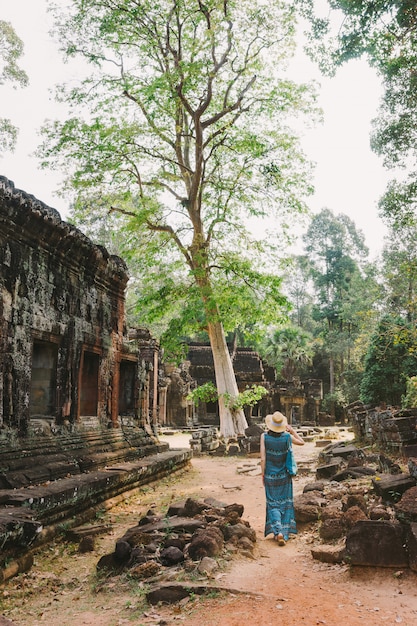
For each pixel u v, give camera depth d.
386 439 12.45
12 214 9.05
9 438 8.90
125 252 25.06
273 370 51.16
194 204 24.45
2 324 8.88
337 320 68.62
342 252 72.44
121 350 14.64
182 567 5.50
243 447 21.83
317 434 34.75
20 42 25.95
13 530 5.92
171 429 38.22
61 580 5.87
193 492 11.84
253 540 6.54
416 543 4.94
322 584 5.03
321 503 8.11
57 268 11.01
